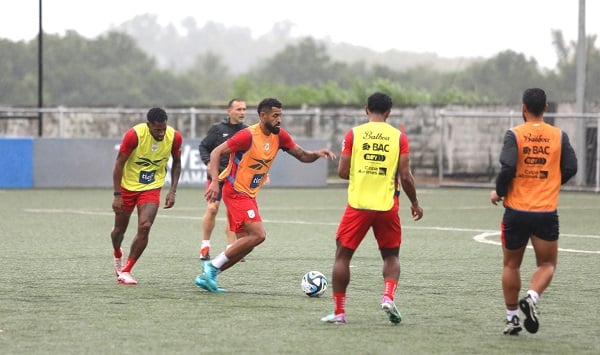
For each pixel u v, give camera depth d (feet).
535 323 51.03
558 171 53.06
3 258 86.28
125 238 104.83
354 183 55.57
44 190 181.88
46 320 56.39
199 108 269.23
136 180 70.59
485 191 197.47
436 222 128.16
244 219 67.10
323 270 79.51
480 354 48.16
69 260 84.99
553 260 53.42
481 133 227.81
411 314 59.36
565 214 142.72
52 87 558.15
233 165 67.41
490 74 433.48
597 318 58.44
